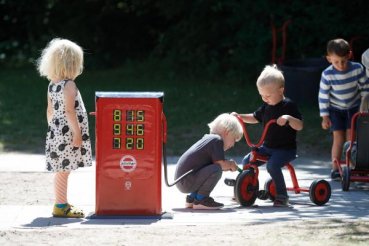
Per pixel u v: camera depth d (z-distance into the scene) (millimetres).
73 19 34000
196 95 24766
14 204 13117
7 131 20531
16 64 35469
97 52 33656
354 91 15320
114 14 33906
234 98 24109
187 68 29531
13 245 10195
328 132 20078
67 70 12039
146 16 34031
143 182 12078
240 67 27375
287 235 10648
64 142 11961
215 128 12922
